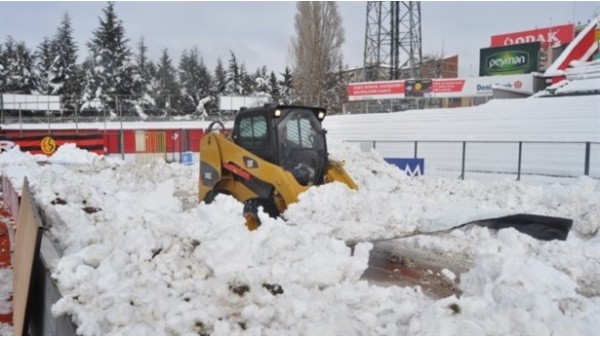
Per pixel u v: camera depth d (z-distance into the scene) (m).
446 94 32.06
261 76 57.09
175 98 50.81
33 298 4.17
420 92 32.53
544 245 5.85
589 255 5.54
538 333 2.89
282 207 7.08
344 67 51.31
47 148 21.94
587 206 8.05
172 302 3.22
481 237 6.03
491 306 3.25
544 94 27.36
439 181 11.69
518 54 36.03
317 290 3.72
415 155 18.31
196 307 3.20
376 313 3.46
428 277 5.06
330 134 27.12
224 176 7.94
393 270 5.30
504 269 3.99
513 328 2.95
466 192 10.44
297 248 4.29
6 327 4.72
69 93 45.94
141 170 15.28
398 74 38.62
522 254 5.22
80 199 6.71
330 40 40.88
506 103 25.33
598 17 32.06
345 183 7.90
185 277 3.72
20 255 5.12
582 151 16.94
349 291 3.72
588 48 31.72
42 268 4.00
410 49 38.06
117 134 27.38
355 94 34.31
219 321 3.02
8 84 48.50
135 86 45.84
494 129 21.59
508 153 18.20
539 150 17.81
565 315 3.29
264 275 3.63
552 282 4.03
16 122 35.59
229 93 54.56
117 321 2.98
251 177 7.40
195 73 53.19
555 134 19.36
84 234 5.01
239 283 3.48
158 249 3.90
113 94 43.59
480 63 37.94
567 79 28.77
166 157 24.23
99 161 16.48
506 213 6.74
